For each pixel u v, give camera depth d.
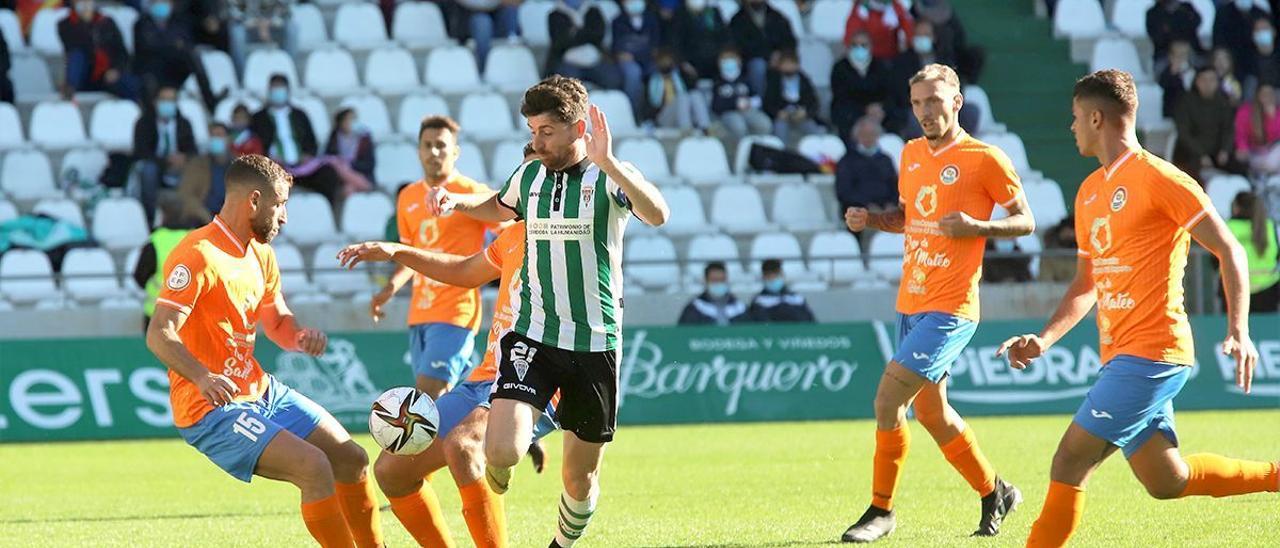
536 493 30.48
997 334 49.53
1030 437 41.25
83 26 58.97
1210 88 62.25
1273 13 70.00
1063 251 49.84
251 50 62.84
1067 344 49.88
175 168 54.59
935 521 24.97
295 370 45.00
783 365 48.22
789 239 56.47
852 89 62.53
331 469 18.48
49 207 53.69
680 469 34.62
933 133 23.58
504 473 18.62
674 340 47.66
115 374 44.50
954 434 23.25
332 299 50.41
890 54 64.06
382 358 45.81
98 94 59.38
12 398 43.62
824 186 60.38
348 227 54.72
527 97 18.25
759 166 60.53
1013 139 64.06
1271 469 19.56
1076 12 71.75
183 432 18.75
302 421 19.22
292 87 61.84
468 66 63.72
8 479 34.38
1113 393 18.31
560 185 18.44
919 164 24.16
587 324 18.48
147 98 54.72
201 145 57.12
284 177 19.25
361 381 45.53
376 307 30.36
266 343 45.03
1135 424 18.39
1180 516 24.80
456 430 19.55
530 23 67.06
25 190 55.72
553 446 41.44
